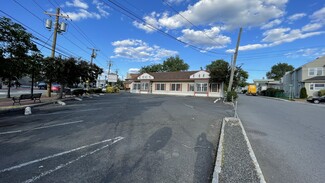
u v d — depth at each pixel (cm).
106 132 629
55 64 1639
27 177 324
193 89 3216
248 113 1227
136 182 315
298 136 649
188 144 521
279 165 403
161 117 941
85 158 410
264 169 384
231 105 1738
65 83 1844
